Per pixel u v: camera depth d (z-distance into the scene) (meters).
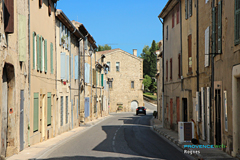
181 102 23.05
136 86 71.56
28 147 15.36
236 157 12.02
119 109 70.31
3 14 11.23
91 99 40.53
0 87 11.13
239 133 12.15
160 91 40.91
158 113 44.34
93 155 12.90
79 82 31.86
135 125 33.31
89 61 39.19
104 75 54.78
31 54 16.19
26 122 15.09
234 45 12.36
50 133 20.30
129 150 14.45
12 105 13.12
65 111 25.30
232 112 12.46
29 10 15.69
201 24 18.36
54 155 13.05
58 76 23.02
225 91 13.45
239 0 11.88
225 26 13.70
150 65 102.00
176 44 25.28
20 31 13.76
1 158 11.01
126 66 71.12
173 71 26.33
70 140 19.30
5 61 11.62
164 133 22.88
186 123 16.52
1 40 11.03
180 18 23.70
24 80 14.73
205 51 17.14
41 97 18.17
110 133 23.72
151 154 13.23
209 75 16.59
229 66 13.06
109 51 71.06
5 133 12.73
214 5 15.41
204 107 17.56
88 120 38.16
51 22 21.11
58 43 23.23
